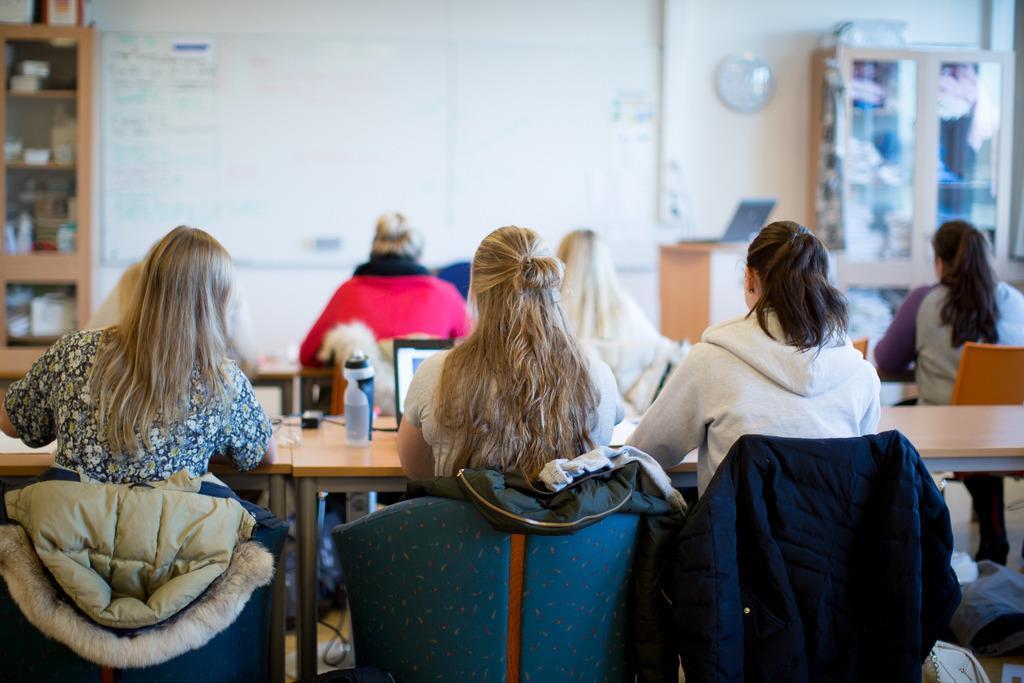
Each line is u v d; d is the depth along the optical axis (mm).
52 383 1952
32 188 5297
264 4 5539
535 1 5703
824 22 5926
